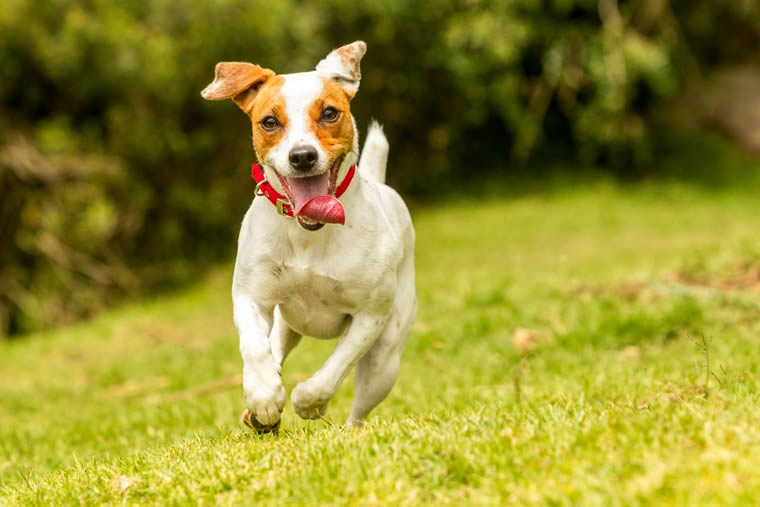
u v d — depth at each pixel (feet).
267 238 14.38
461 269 43.83
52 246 47.75
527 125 66.13
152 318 42.68
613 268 37.09
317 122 13.82
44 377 33.71
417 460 11.68
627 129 66.69
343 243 14.37
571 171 71.87
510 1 63.26
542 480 10.73
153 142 50.39
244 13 49.65
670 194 66.08
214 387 26.73
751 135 74.28
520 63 69.46
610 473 10.51
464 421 12.94
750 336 22.74
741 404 12.69
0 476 18.62
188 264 53.93
